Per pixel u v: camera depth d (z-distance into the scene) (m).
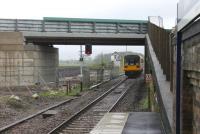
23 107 26.25
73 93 36.91
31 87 40.75
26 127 18.69
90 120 20.78
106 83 54.75
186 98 7.27
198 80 5.96
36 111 25.02
